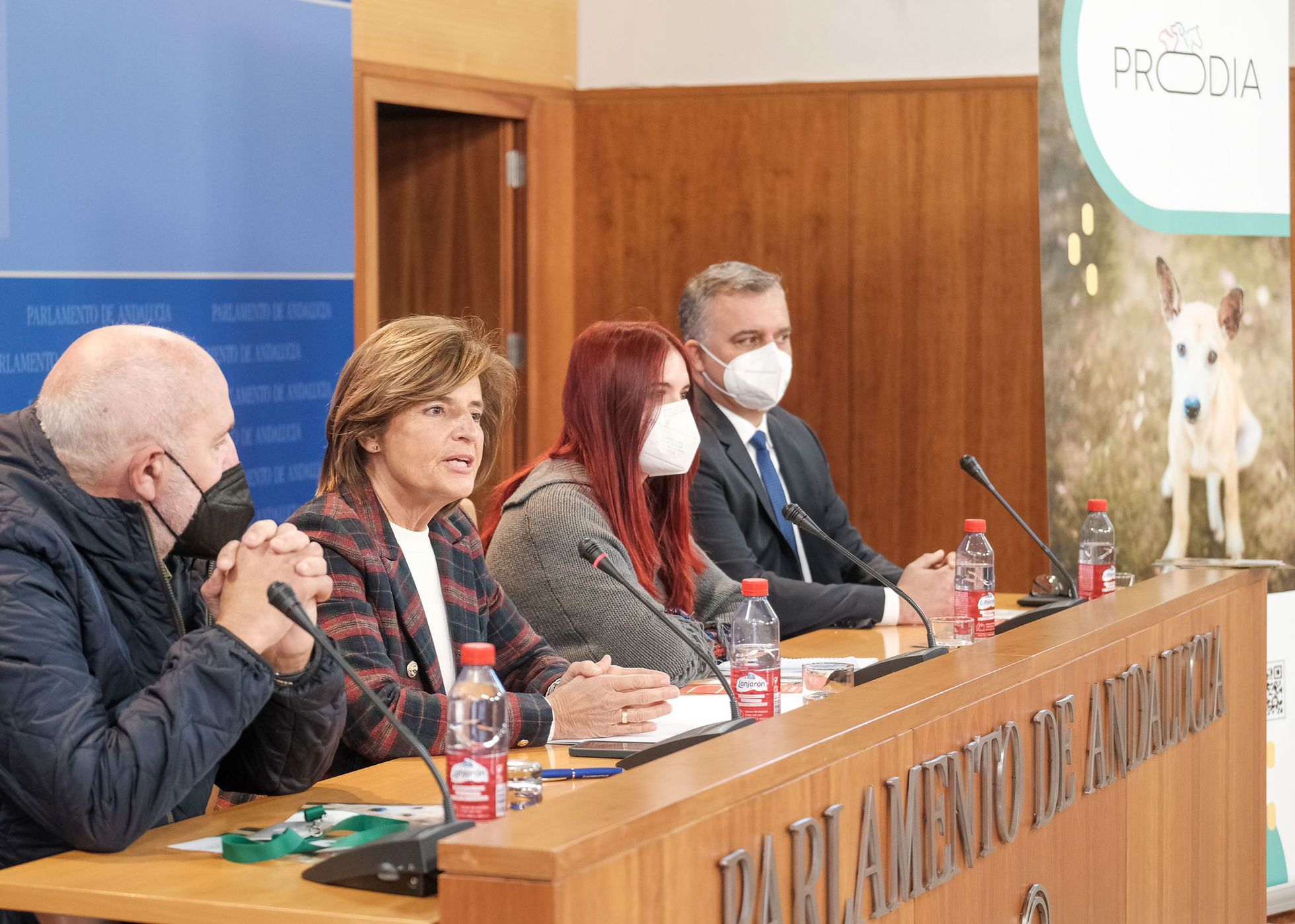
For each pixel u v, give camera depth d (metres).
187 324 4.04
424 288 5.89
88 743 1.89
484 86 5.55
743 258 5.71
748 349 4.05
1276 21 4.64
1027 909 2.57
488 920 1.51
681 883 1.69
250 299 4.23
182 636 2.18
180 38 3.99
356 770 2.47
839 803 2.02
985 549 3.52
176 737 1.92
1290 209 4.80
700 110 5.74
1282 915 4.84
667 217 5.80
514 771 2.16
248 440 4.25
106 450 2.07
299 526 2.51
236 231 4.19
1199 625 3.45
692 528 3.86
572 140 5.91
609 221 5.88
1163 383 4.44
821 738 1.98
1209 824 3.50
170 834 2.00
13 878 1.80
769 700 2.60
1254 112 4.60
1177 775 3.30
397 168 5.89
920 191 5.49
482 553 2.82
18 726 1.89
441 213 5.84
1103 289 4.30
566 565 3.02
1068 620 2.98
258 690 1.99
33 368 3.63
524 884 1.50
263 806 2.14
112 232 3.83
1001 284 5.42
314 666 2.13
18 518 1.99
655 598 3.12
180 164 4.01
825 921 1.98
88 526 2.08
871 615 3.74
